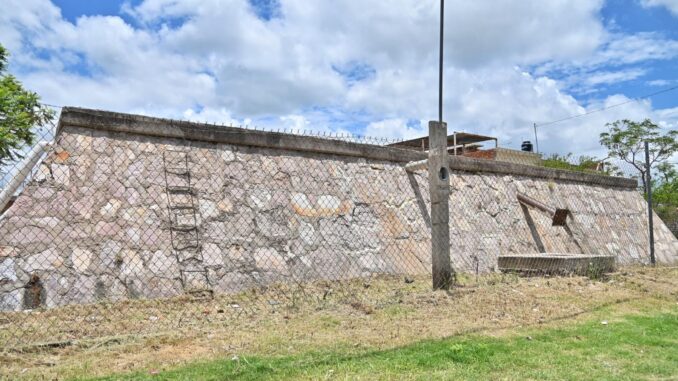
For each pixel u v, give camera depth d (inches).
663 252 564.4
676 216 665.6
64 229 243.6
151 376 150.7
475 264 386.0
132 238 259.6
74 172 257.8
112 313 224.2
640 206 595.8
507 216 436.8
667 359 181.3
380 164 380.5
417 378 152.9
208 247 279.3
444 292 280.4
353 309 241.8
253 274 285.4
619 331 217.8
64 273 236.2
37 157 257.4
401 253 351.6
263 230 302.5
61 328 201.2
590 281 329.1
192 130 300.7
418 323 219.3
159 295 254.1
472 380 152.5
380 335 200.1
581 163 800.3
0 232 228.1
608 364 173.2
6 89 328.8
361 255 332.5
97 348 179.8
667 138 932.6
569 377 158.6
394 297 270.5
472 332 207.3
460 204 410.0
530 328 217.8
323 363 163.9
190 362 165.6
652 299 293.3
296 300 262.1
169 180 283.9
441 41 324.8
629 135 957.2
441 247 298.8
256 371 155.5
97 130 274.4
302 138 342.6
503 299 266.7
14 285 223.5
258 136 324.2
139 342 186.5
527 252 428.1
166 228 271.6
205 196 291.7
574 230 487.5
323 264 313.9
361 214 348.2
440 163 304.2
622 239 530.9
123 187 268.4
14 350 172.6
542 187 490.6
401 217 366.9
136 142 284.2
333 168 354.0
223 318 224.8
